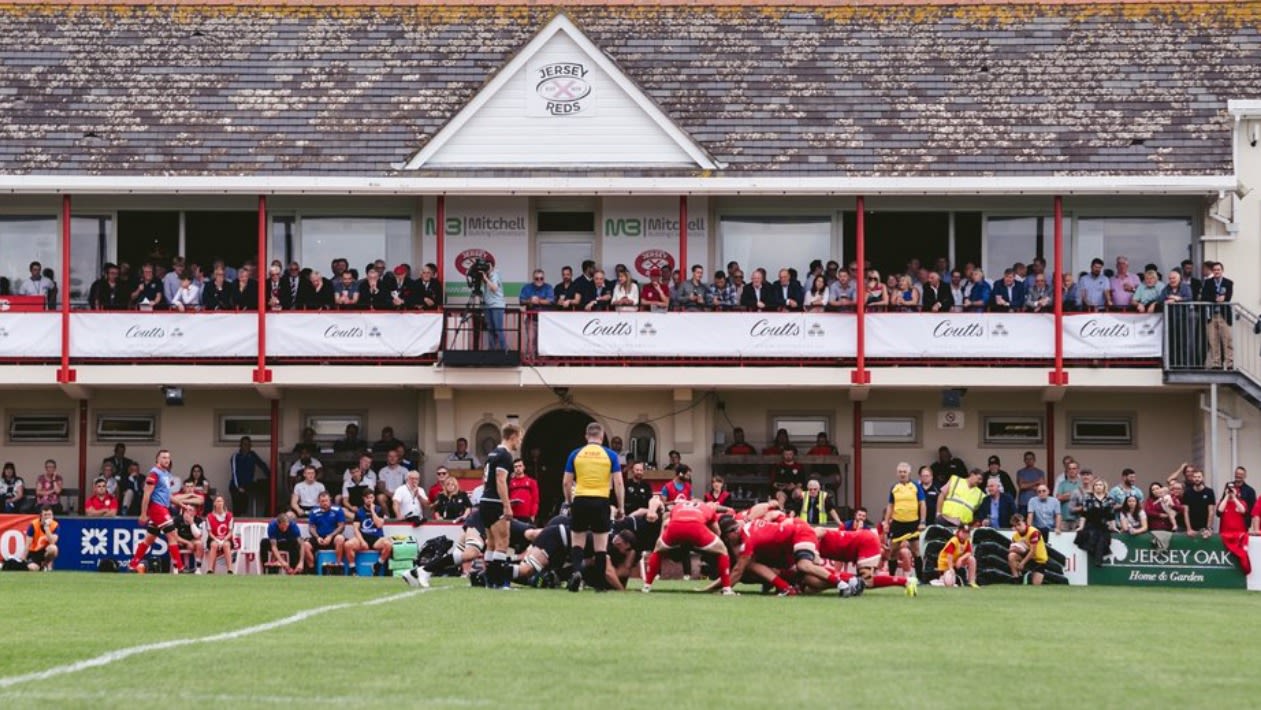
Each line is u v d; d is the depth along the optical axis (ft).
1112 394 208.23
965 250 209.05
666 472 201.77
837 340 197.77
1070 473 192.44
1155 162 203.21
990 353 196.95
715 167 202.90
